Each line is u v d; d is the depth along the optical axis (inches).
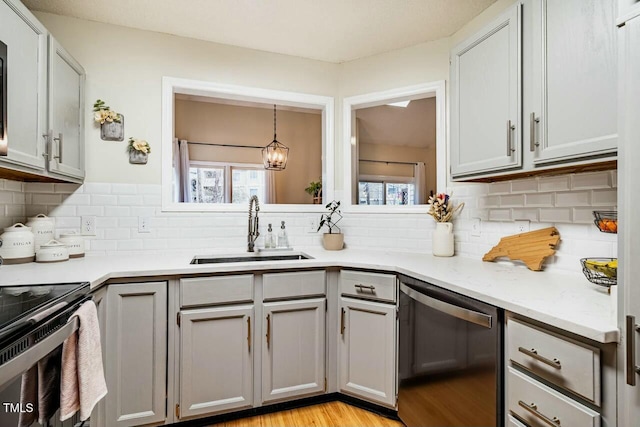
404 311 69.0
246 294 71.8
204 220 92.8
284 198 213.2
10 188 74.4
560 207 63.9
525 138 56.5
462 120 70.4
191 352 68.3
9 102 53.3
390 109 181.6
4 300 42.6
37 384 38.9
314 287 77.0
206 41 93.8
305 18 83.8
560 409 37.6
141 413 65.6
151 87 88.7
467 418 51.7
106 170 85.0
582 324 35.0
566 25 49.6
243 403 71.7
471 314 50.6
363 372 75.3
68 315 43.5
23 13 56.4
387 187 218.2
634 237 29.9
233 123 206.2
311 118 219.8
